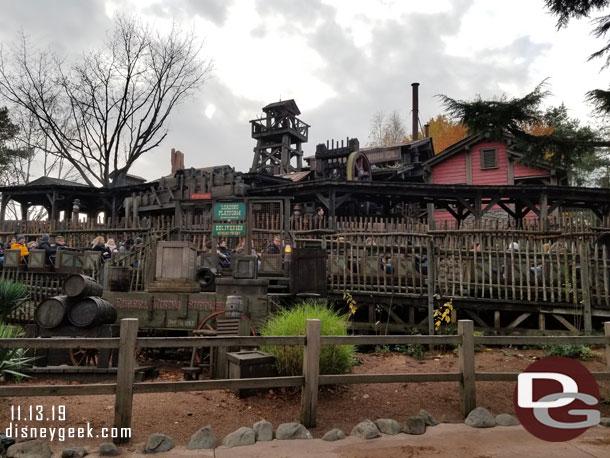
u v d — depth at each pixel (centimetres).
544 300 921
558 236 1036
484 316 1030
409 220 2073
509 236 1038
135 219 1848
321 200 2042
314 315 648
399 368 740
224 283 880
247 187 2112
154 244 988
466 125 852
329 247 1095
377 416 530
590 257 918
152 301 870
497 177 2622
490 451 435
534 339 546
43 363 747
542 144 840
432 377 521
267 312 855
